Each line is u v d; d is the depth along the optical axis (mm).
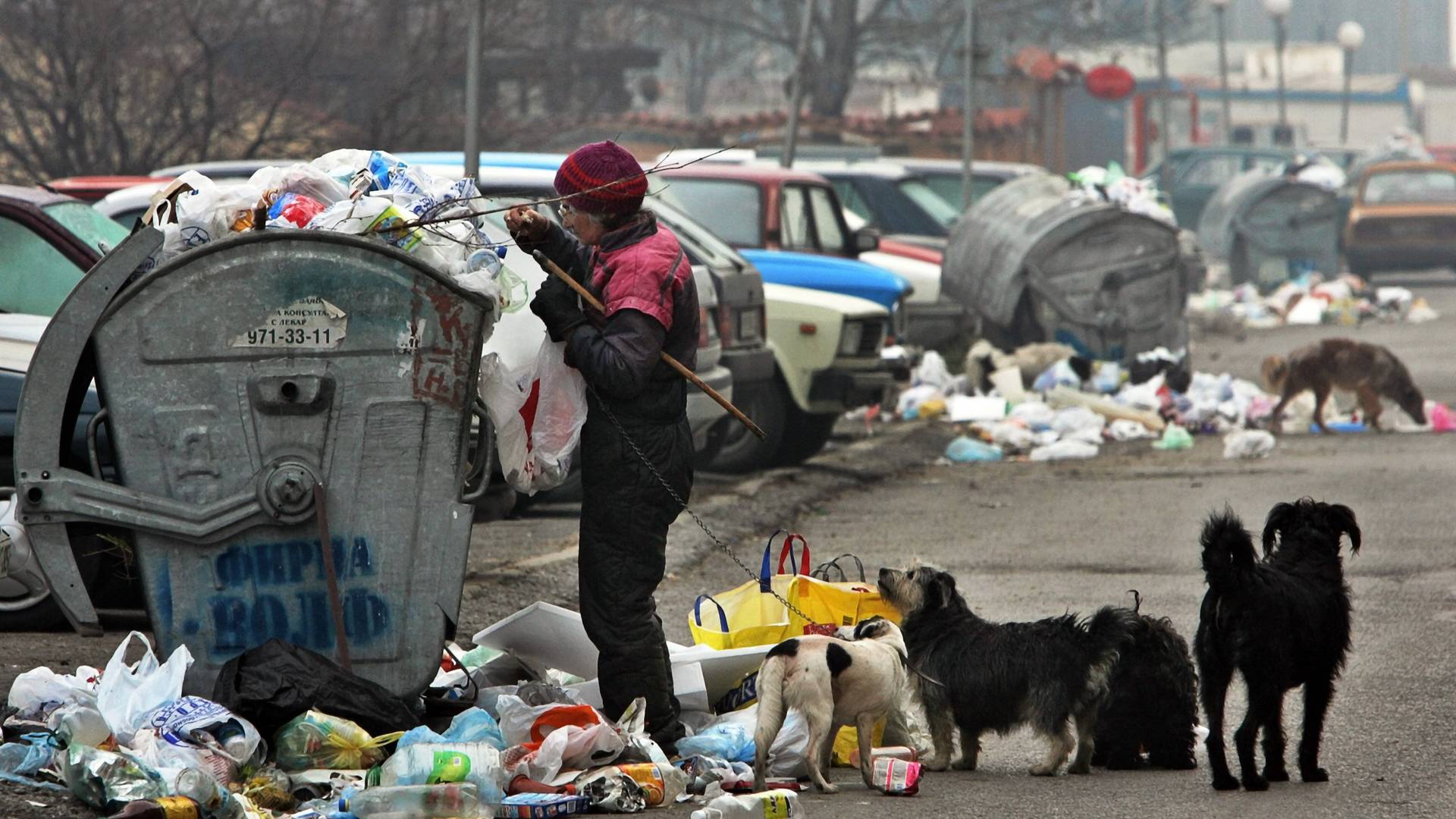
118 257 11516
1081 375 36344
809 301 27656
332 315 11594
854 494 27203
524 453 11930
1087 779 12086
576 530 21891
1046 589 18781
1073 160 101312
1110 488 27359
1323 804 11211
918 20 89562
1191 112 114688
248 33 42062
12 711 11547
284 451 11617
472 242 12031
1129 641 12266
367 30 44031
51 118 39281
